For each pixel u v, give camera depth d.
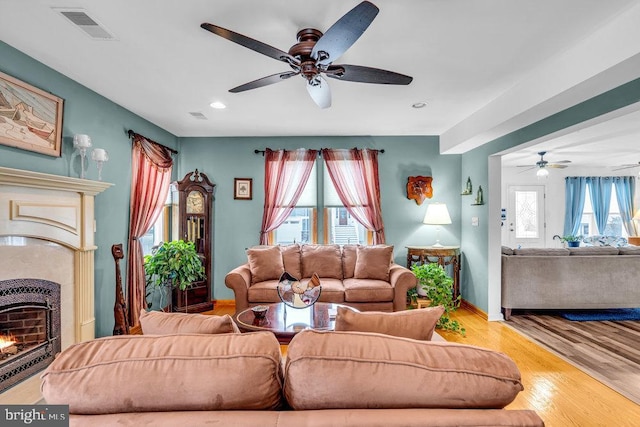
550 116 2.80
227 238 4.61
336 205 4.66
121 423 0.85
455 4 1.70
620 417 2.01
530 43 2.09
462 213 4.61
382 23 1.87
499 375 0.93
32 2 1.68
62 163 2.55
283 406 1.00
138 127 3.60
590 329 3.52
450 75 2.57
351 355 0.96
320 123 3.96
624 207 7.38
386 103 3.23
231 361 0.93
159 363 0.93
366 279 3.81
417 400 0.92
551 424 1.95
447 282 3.63
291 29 1.94
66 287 2.51
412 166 4.63
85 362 0.94
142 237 3.87
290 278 2.90
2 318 2.29
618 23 1.83
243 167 4.62
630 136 4.43
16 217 2.09
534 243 7.29
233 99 3.11
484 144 3.97
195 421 0.85
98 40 2.06
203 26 1.51
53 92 2.46
